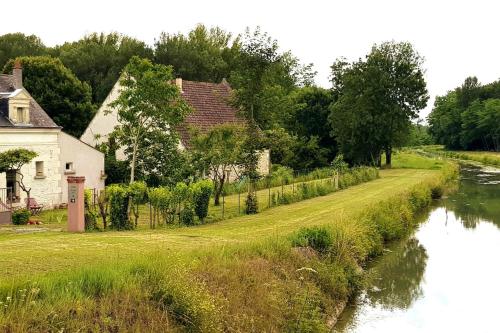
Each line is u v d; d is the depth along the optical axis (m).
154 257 12.87
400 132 65.94
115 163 37.59
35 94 49.22
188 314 11.02
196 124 41.09
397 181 49.06
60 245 16.09
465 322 16.52
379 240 24.83
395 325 16.02
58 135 33.09
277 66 31.61
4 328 8.62
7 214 24.45
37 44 71.19
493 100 122.81
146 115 32.50
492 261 23.95
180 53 65.25
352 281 18.55
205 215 23.83
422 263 23.34
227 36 79.00
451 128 134.25
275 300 13.54
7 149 29.84
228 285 13.07
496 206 40.38
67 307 9.59
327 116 69.88
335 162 48.94
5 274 12.01
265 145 28.83
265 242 16.70
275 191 35.53
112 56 63.16
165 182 31.33
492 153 112.50
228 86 47.97
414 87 65.19
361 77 65.38
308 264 16.59
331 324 15.45
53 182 32.72
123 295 10.72
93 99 60.12
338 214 26.30
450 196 46.44
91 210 22.56
